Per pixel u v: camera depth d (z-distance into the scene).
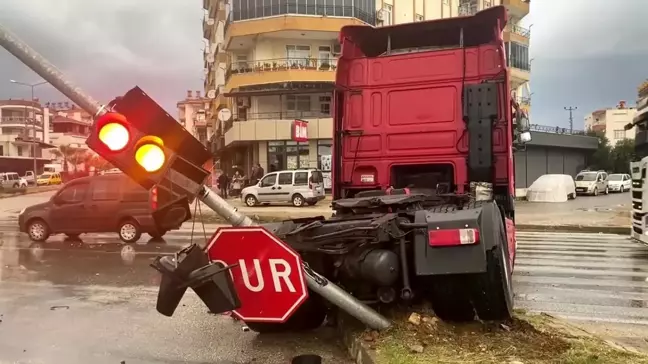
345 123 7.19
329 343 5.06
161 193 3.53
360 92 7.18
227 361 4.71
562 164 45.06
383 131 7.04
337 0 36.75
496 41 6.73
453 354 3.94
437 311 4.61
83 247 12.68
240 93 37.56
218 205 3.86
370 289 4.69
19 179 59.22
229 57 43.69
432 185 6.95
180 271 3.53
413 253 4.23
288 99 38.28
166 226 3.58
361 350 4.22
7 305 6.93
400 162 6.93
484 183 5.65
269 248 3.82
